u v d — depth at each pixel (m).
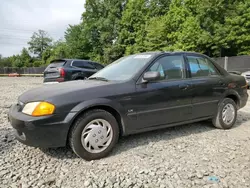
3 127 4.51
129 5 34.56
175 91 3.74
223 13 21.89
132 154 3.27
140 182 2.53
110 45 37.50
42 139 2.83
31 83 17.14
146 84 3.50
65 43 51.25
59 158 3.13
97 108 3.16
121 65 4.04
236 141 3.81
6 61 63.25
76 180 2.58
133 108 3.36
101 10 40.09
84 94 3.05
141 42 32.00
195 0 23.89
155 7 34.31
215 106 4.33
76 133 2.96
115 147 3.52
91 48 43.38
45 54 59.69
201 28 22.56
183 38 22.20
